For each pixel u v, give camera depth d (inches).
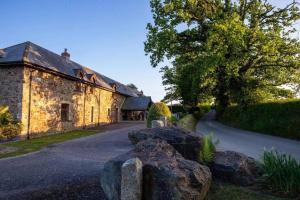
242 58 970.7
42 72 899.4
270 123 761.0
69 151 544.1
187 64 1099.9
